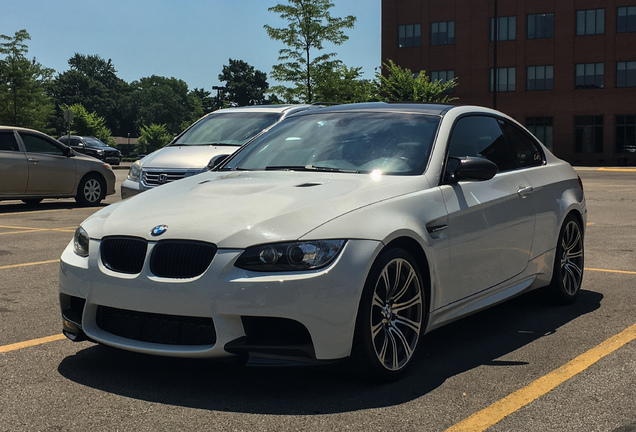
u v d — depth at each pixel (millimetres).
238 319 3291
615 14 47812
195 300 3307
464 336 4629
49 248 8328
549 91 49656
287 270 3293
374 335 3539
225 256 3314
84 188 14164
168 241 3455
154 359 4016
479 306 4414
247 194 3811
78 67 165750
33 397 3406
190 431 2992
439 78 52250
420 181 4070
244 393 3467
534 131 50312
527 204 4898
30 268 7000
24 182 13227
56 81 143250
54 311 5219
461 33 51406
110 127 150375
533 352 4230
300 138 4773
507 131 5188
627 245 8711
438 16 51906
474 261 4297
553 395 3451
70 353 4148
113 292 3521
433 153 4285
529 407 3285
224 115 10617
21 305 5398
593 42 48500
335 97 35125
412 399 3398
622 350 4242
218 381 3641
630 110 47812
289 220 3441
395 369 3658
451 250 4059
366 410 3246
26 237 9281
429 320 3947
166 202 3873
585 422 3100
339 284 3340
